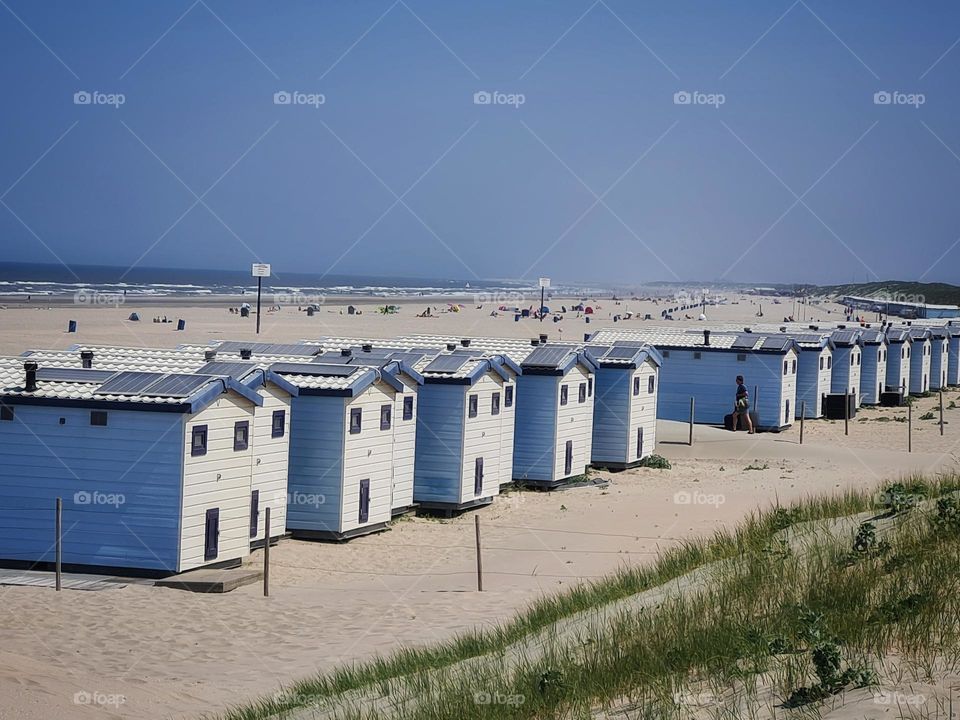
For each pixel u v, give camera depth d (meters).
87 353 29.17
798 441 48.44
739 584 17.59
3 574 24.11
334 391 28.66
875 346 67.00
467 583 24.50
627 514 32.28
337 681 16.86
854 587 15.53
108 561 24.47
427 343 41.22
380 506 30.50
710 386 52.31
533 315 142.62
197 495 24.66
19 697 15.63
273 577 24.91
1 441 24.89
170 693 16.66
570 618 18.91
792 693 11.95
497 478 34.88
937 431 53.53
